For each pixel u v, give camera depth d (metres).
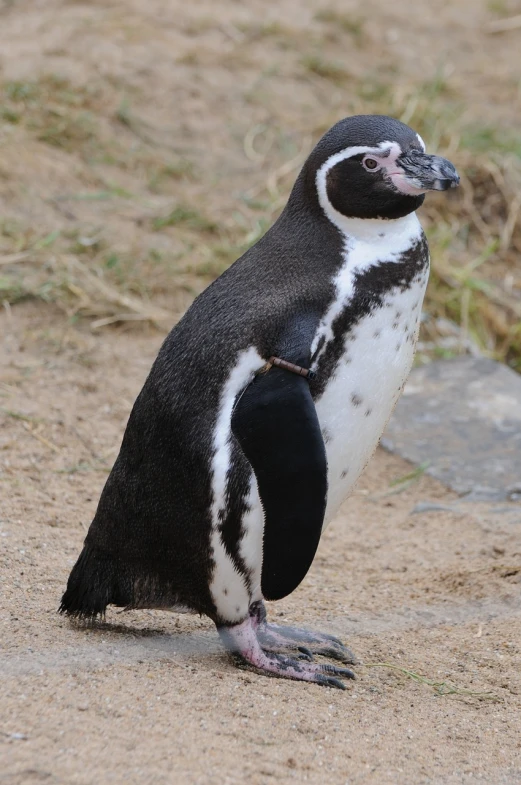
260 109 33.41
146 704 12.02
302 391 12.95
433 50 40.00
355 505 21.09
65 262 25.47
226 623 13.92
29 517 17.78
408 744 12.28
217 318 13.55
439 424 24.20
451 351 27.86
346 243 13.94
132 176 29.59
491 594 17.31
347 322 13.48
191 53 34.75
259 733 11.84
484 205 32.84
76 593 14.29
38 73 31.42
